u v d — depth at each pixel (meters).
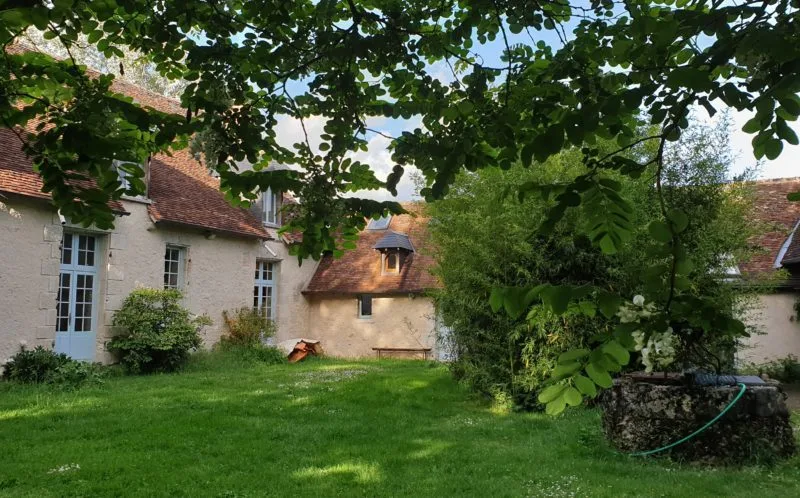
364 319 18.06
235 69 2.75
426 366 14.14
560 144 1.72
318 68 2.93
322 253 3.05
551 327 7.86
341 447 6.12
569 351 1.66
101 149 2.36
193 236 14.61
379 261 18.62
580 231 1.94
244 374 12.33
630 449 5.96
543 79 2.66
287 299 17.95
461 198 9.47
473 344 9.08
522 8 2.77
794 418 7.62
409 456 5.81
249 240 16.50
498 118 2.61
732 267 8.40
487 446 6.25
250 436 6.49
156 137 2.59
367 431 6.89
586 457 5.86
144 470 5.21
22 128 2.60
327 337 18.53
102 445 6.00
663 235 1.66
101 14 2.41
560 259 8.22
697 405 5.81
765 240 14.22
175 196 14.47
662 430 5.89
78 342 11.95
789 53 1.40
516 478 5.11
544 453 5.96
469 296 8.98
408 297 17.45
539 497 4.59
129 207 12.85
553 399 1.58
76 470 5.14
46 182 2.62
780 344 13.23
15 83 2.56
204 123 2.62
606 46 2.35
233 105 2.78
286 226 2.89
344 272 18.80
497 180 8.55
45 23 1.87
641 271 1.73
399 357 17.33
